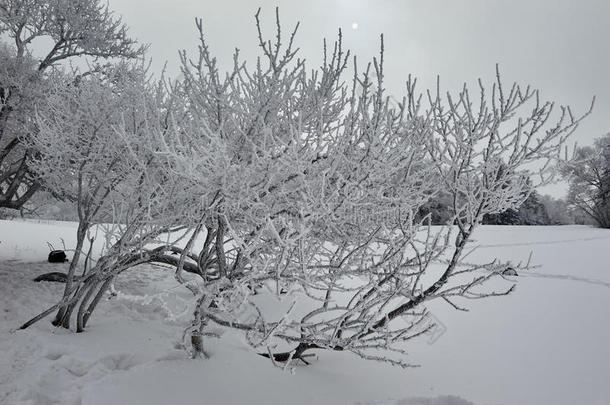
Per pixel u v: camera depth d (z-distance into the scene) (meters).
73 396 3.59
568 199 39.75
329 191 3.34
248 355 4.50
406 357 5.17
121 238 4.26
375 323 3.78
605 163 35.16
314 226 3.62
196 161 2.86
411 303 3.70
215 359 4.29
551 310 7.40
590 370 4.77
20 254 12.51
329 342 3.56
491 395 4.15
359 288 3.43
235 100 3.76
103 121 4.88
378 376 4.50
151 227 4.18
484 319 6.87
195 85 3.78
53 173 5.46
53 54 9.43
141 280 9.34
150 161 4.29
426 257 3.54
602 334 6.09
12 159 9.64
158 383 3.63
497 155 3.34
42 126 5.11
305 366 4.61
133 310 6.82
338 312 6.87
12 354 4.36
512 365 4.94
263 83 3.65
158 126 3.37
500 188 3.37
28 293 7.42
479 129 3.32
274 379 3.99
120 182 4.99
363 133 3.36
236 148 3.66
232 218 3.83
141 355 4.51
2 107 8.09
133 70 6.80
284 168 3.30
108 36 9.60
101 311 6.57
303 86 3.96
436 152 3.62
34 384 3.68
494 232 21.09
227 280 3.41
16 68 8.34
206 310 3.67
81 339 4.94
